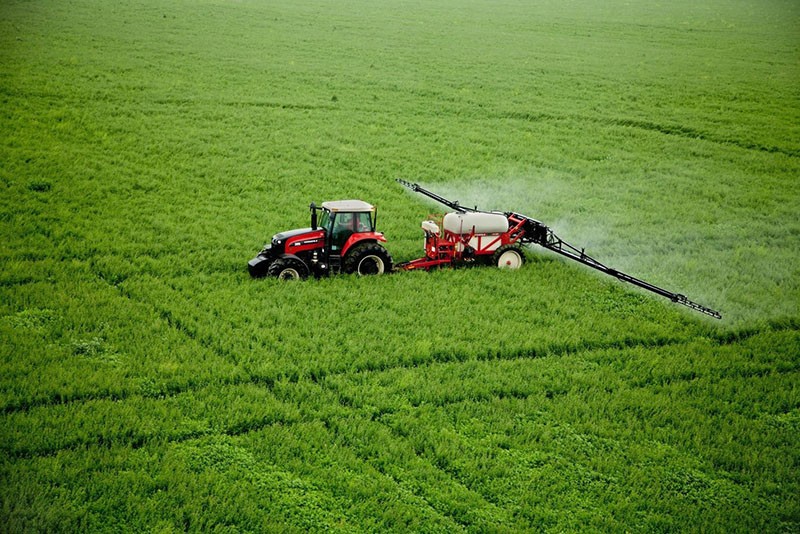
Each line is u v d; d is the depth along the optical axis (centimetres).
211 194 3173
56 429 1469
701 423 1678
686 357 1966
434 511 1363
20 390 1599
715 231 3016
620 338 2047
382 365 1842
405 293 2238
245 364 1791
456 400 1720
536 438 1596
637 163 3994
